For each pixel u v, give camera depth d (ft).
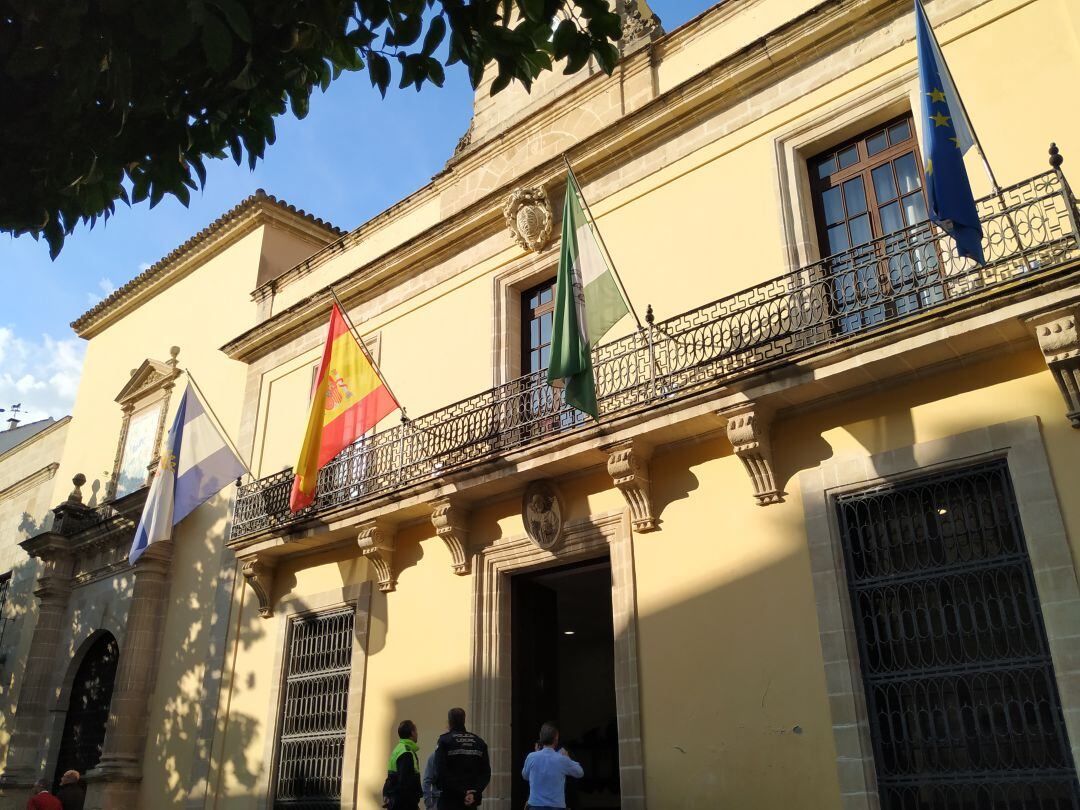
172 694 52.16
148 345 70.13
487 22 17.53
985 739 24.54
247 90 18.24
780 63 35.68
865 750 25.81
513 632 37.99
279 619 46.83
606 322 32.12
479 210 44.86
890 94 32.32
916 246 27.12
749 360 32.01
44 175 17.33
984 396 26.86
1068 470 24.80
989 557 25.75
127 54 15.58
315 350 53.01
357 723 40.45
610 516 34.40
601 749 54.85
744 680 29.01
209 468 49.98
